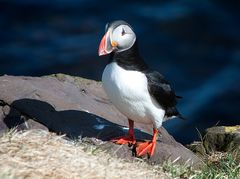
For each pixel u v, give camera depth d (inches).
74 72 994.7
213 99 900.6
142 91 430.9
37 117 467.5
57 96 494.9
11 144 386.3
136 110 441.4
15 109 473.7
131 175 398.6
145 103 436.8
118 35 428.5
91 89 545.6
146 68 440.5
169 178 425.4
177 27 1113.4
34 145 391.9
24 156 376.8
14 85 491.8
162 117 449.7
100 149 433.4
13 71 1004.6
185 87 943.7
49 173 365.7
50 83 515.8
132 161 441.7
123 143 457.1
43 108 474.6
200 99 902.4
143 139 482.0
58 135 443.2
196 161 470.9
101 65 1006.4
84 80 555.8
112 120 495.5
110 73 433.7
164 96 441.1
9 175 350.0
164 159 458.3
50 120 465.1
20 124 463.2
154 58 1021.8
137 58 434.9
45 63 1016.9
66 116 473.7
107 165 399.5
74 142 431.2
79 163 385.7
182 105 884.6
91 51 1042.1
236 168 450.6
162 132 509.4
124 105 440.5
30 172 361.4
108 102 531.8
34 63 1019.9
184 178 439.5
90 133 463.2
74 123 469.1
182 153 470.0
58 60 1021.8
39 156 380.2
